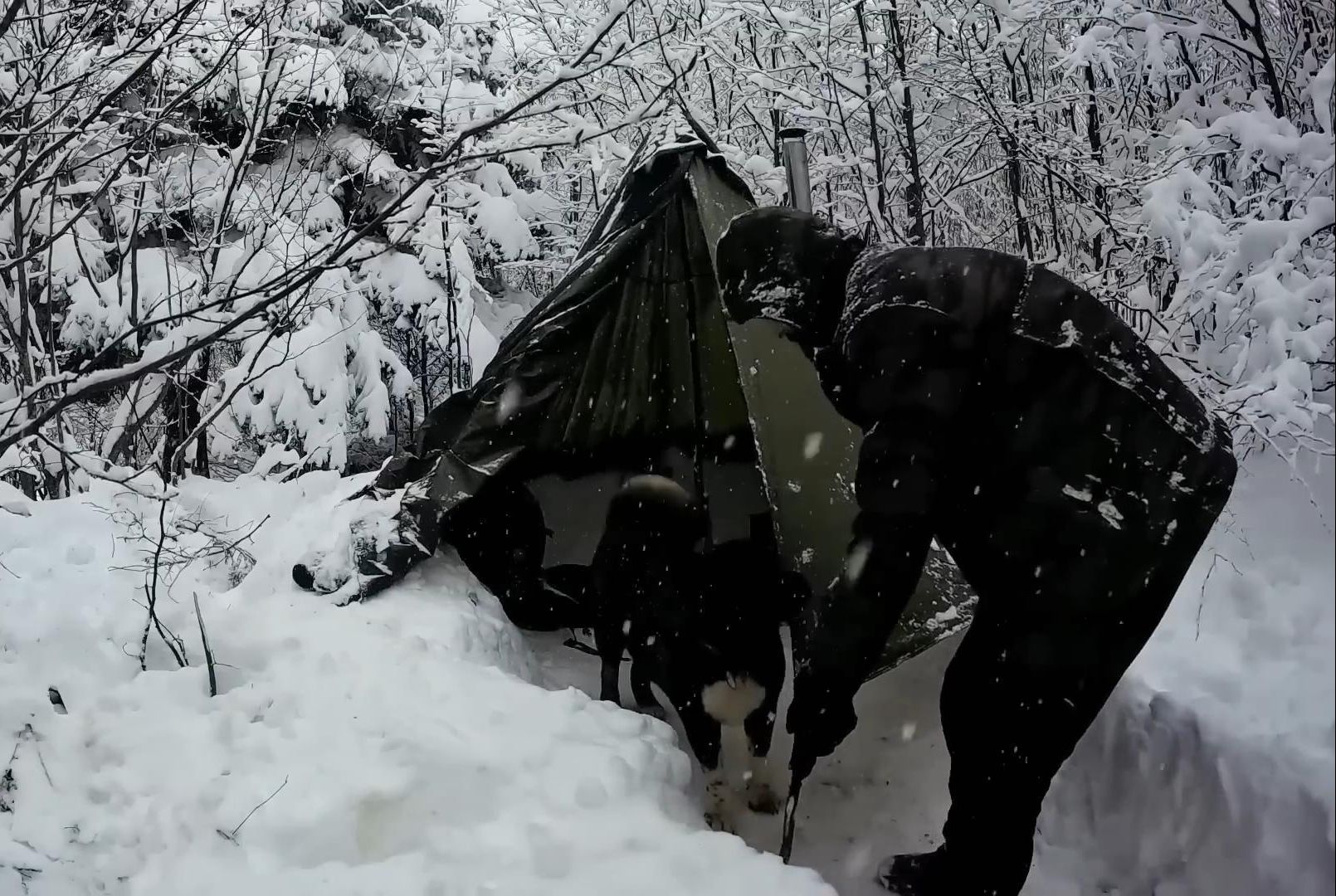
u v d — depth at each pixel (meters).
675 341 5.41
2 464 5.89
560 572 5.49
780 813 4.09
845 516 4.60
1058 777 3.77
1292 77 6.34
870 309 2.83
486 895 2.71
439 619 4.61
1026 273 2.92
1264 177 5.99
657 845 2.93
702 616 4.26
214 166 9.21
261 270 8.71
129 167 8.05
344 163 9.78
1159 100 7.83
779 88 8.02
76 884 2.80
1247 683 3.47
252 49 6.18
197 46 6.28
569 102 4.70
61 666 3.72
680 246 5.41
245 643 4.11
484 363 11.58
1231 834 3.09
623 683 5.21
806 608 4.30
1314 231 4.62
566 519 5.56
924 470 2.71
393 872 2.84
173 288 8.63
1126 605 2.73
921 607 4.29
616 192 5.73
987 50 7.45
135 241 7.36
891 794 4.14
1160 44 6.08
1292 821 2.88
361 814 3.04
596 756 3.39
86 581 4.26
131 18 5.81
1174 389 2.86
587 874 2.79
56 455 6.71
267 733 3.41
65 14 5.62
